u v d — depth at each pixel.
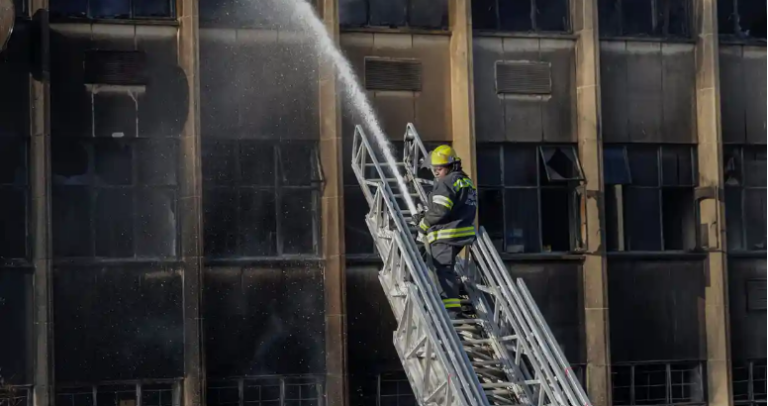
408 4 48.34
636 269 49.91
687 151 51.19
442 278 34.22
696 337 50.25
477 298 35.34
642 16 51.09
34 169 43.56
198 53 44.97
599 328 48.12
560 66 49.47
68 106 44.44
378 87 47.34
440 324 32.28
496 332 34.44
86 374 43.81
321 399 45.84
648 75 50.66
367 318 46.53
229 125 45.66
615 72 50.31
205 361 44.25
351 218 46.91
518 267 48.31
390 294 35.88
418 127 47.72
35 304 43.44
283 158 46.38
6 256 43.53
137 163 45.12
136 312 44.47
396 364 46.69
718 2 52.00
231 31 45.94
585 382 48.56
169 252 45.12
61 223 44.22
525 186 49.06
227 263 45.25
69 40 44.59
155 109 45.12
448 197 33.91
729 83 51.75
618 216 50.16
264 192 46.03
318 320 45.97
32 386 43.34
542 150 49.25
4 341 43.12
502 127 48.75
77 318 43.91
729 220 51.66
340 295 45.56
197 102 44.72
